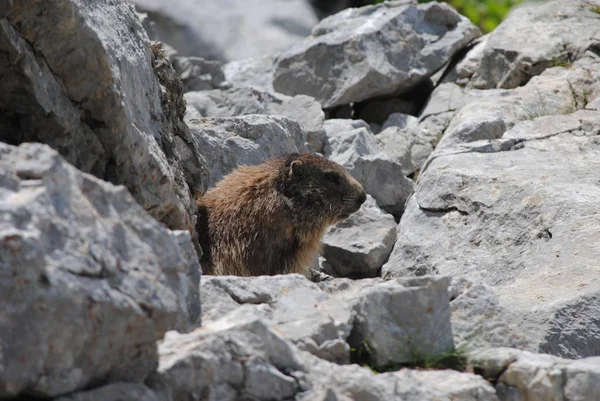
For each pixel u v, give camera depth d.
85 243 9.16
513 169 21.23
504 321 12.80
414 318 12.05
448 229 20.44
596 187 19.86
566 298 15.29
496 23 41.09
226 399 10.23
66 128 13.53
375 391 10.84
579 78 27.77
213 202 18.78
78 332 8.91
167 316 9.57
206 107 27.89
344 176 19.34
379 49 30.42
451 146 24.17
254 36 37.09
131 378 9.68
